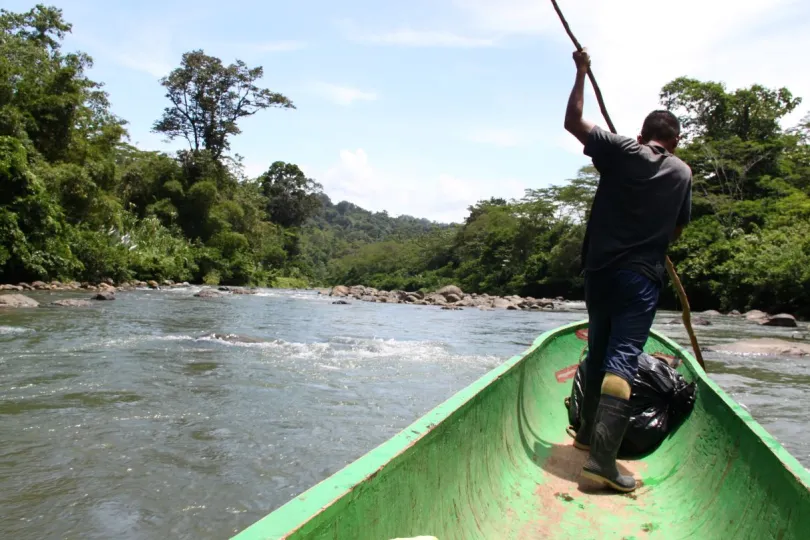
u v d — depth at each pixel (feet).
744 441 7.44
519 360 10.71
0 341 28.25
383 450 5.42
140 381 20.68
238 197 149.28
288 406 18.28
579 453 10.63
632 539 7.28
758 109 116.26
